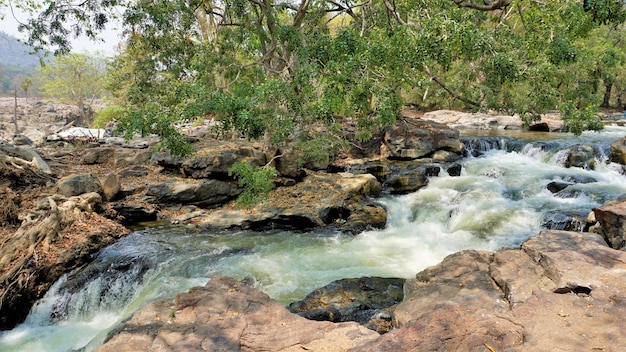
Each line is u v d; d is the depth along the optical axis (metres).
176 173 12.96
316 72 8.09
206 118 24.56
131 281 8.25
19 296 7.36
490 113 26.25
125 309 7.76
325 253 9.48
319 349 4.52
